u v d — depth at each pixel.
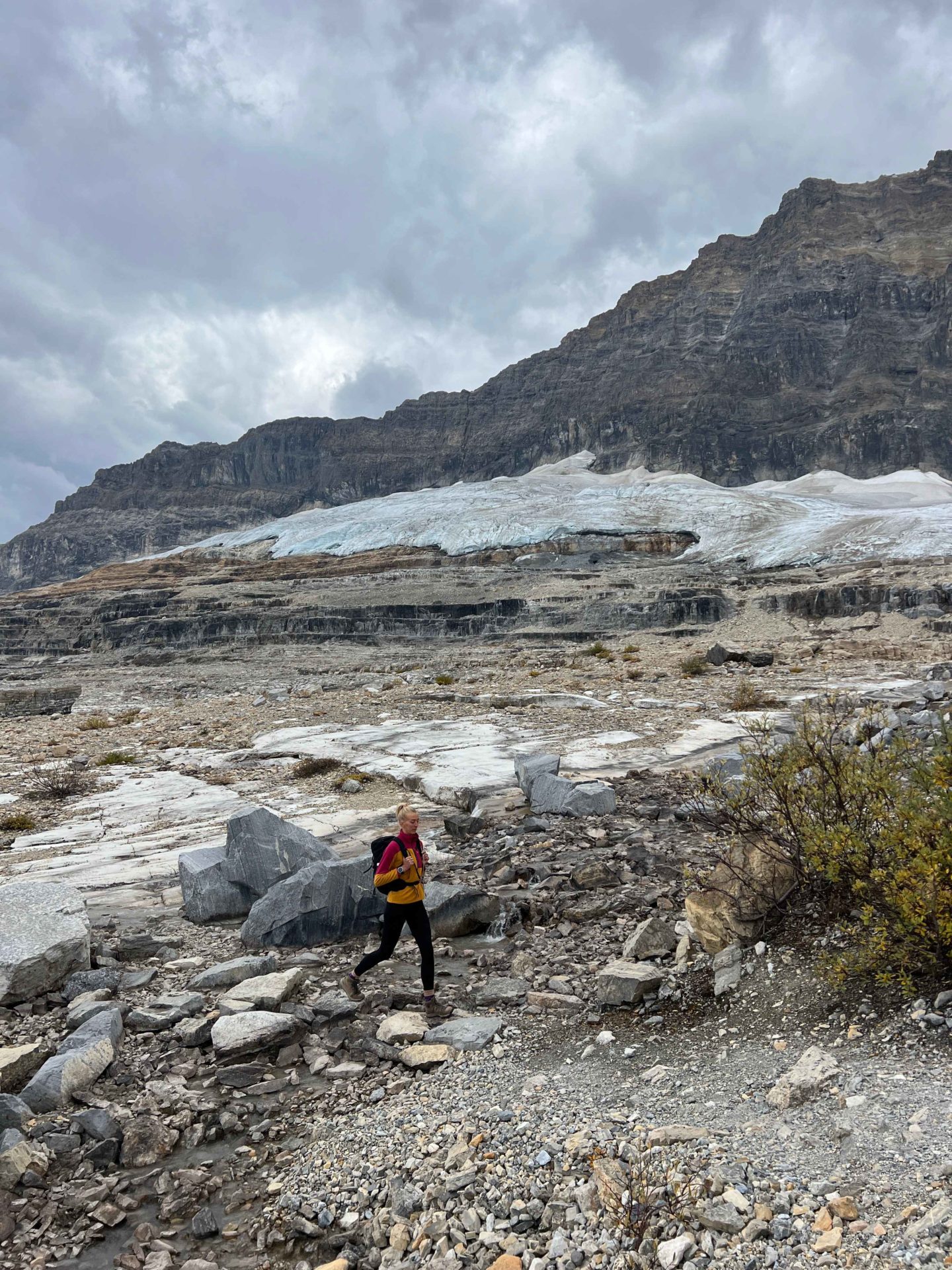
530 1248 3.62
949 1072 4.06
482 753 18.14
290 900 8.30
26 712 36.75
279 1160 4.84
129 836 13.41
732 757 12.78
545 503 140.38
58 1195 4.61
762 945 6.07
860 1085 4.17
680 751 16.64
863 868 5.52
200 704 36.81
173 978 7.50
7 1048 5.97
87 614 117.06
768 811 6.77
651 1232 3.47
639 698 26.06
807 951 5.77
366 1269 3.81
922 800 5.41
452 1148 4.53
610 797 12.05
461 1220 3.91
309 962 7.73
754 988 5.70
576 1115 4.63
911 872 4.99
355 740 21.31
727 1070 4.82
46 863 11.79
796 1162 3.69
